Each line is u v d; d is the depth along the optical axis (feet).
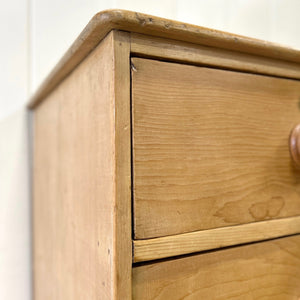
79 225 1.30
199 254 1.09
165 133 1.03
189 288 1.06
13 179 2.31
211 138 1.12
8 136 2.30
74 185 1.38
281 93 1.29
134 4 2.50
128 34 0.98
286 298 1.28
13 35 2.29
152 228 1.00
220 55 1.14
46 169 1.92
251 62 1.21
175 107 1.05
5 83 2.28
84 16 2.44
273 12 3.05
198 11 2.72
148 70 1.00
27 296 2.33
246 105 1.20
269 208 1.24
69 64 1.32
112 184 0.96
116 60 0.95
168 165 1.03
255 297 1.20
